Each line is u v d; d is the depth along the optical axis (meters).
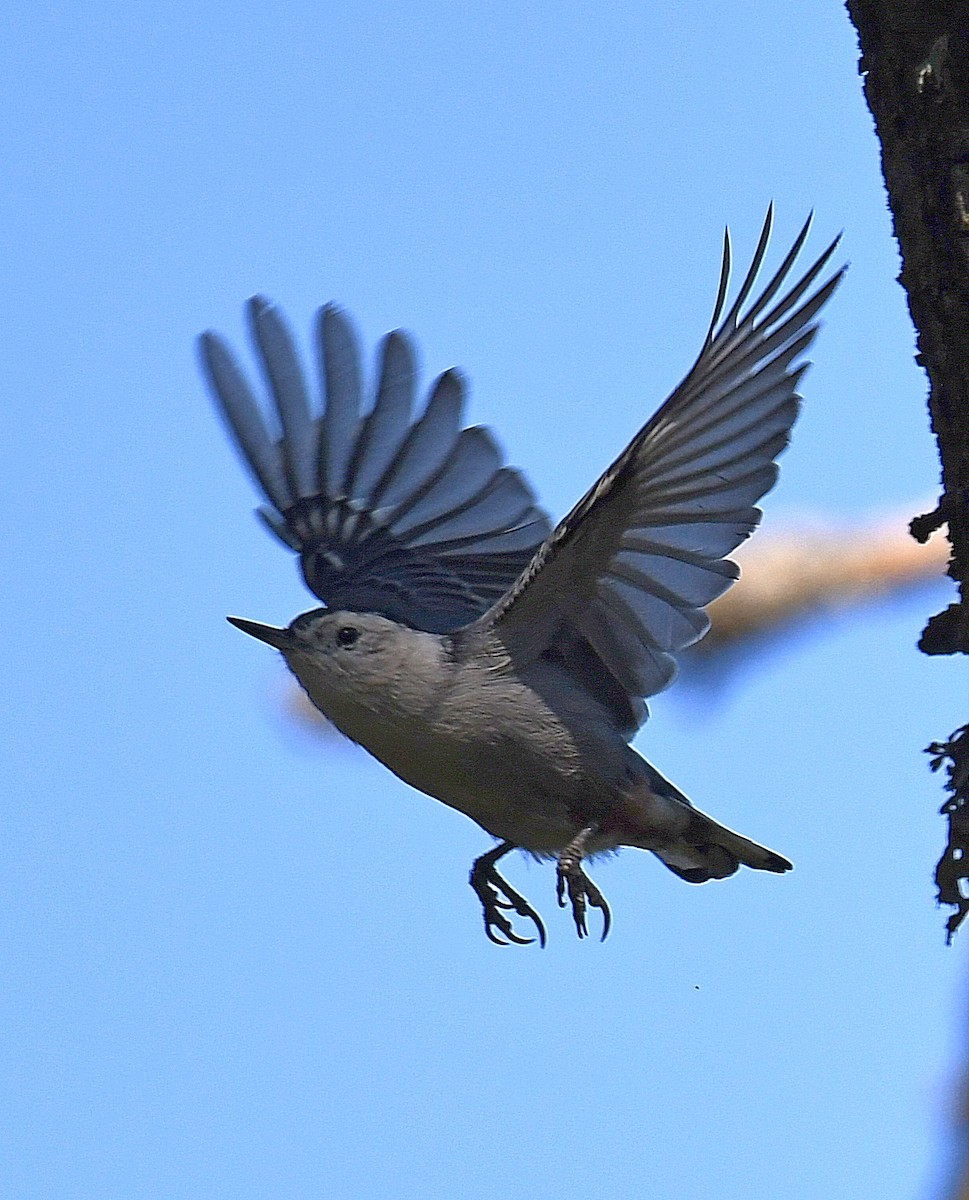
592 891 9.11
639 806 9.25
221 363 11.48
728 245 7.44
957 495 7.26
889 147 7.09
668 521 8.76
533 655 9.29
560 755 9.20
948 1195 7.56
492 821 9.63
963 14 6.74
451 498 11.34
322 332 11.42
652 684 9.36
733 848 9.42
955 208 6.81
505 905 9.95
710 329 7.66
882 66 7.04
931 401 7.23
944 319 6.97
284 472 11.62
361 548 11.37
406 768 9.52
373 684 9.20
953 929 7.78
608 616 9.25
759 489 8.48
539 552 8.91
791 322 7.81
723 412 8.27
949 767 7.85
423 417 11.33
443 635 9.36
